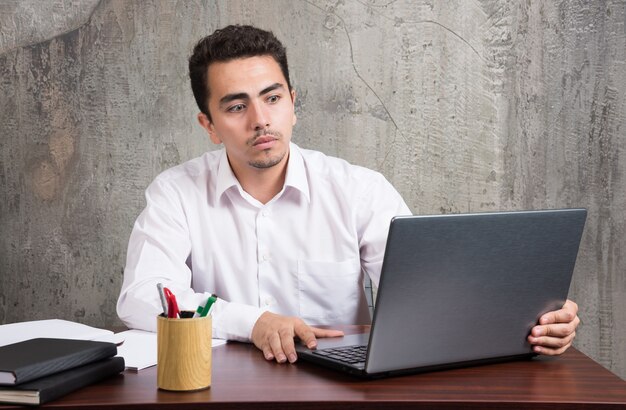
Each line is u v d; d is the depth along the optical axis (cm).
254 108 179
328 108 277
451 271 122
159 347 117
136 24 277
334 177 205
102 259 283
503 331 133
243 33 183
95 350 122
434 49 275
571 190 275
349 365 123
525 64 274
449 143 277
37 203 282
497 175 277
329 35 275
